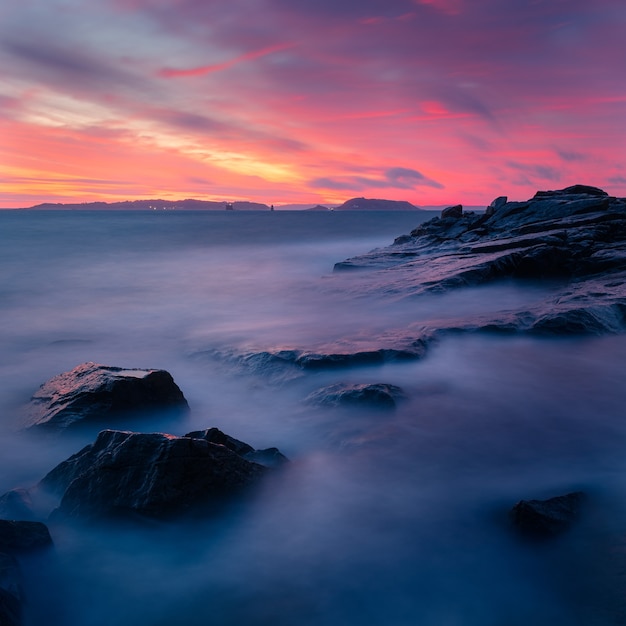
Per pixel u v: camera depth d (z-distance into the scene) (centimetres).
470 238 1545
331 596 268
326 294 1109
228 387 580
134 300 1238
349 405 474
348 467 383
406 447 410
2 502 328
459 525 317
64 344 821
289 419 477
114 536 299
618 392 515
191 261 2186
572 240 1149
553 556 283
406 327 747
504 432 434
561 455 396
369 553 295
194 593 271
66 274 1759
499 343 657
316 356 583
